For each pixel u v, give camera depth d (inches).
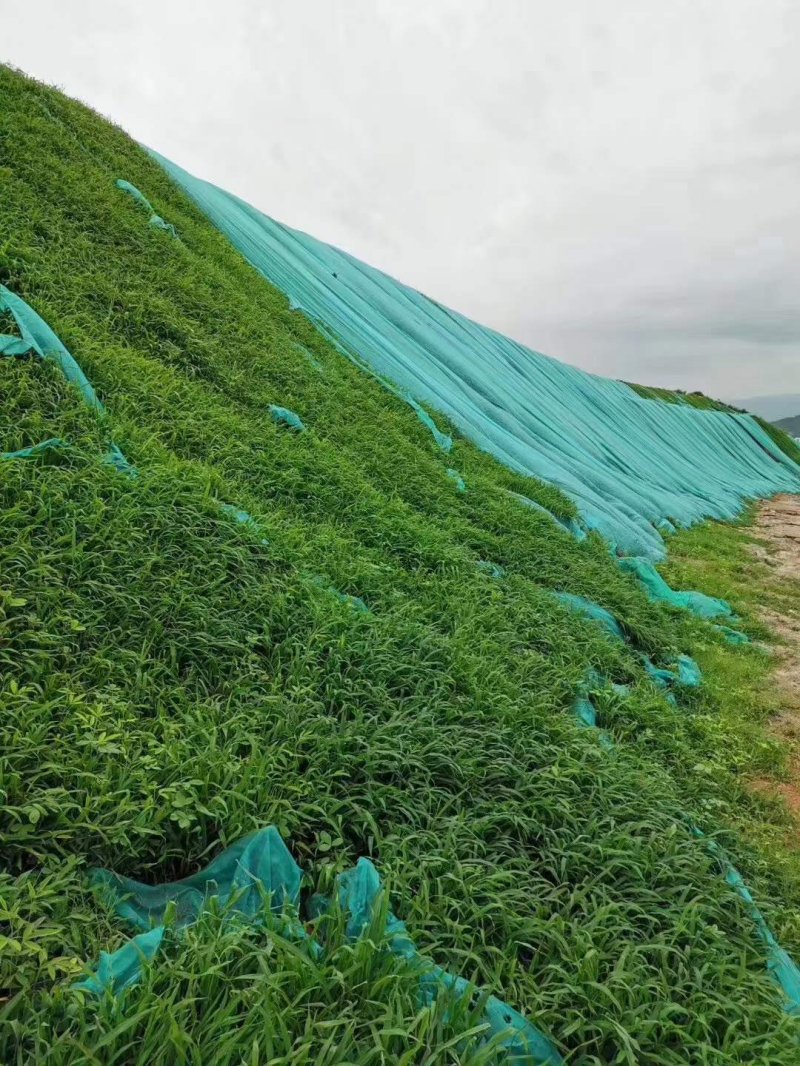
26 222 359.3
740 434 2047.2
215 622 190.4
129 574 191.3
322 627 203.2
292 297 687.1
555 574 369.4
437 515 378.9
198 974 100.2
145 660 170.1
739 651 384.2
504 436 701.3
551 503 525.7
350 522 305.3
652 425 1545.3
